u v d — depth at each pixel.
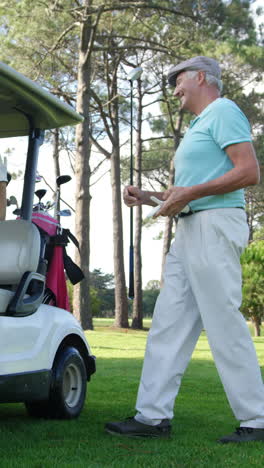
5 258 3.33
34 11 14.85
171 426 3.18
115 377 5.70
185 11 15.73
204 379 5.66
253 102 20.59
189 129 3.27
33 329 3.28
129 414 3.77
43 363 3.32
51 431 3.22
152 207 3.49
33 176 3.70
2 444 2.90
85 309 16.28
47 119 3.73
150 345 3.16
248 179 3.03
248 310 18.55
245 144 3.06
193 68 3.25
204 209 3.07
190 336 3.18
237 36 15.59
